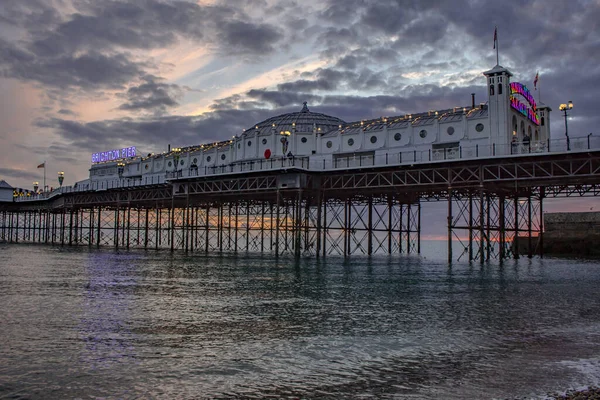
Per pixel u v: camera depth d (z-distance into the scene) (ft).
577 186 248.11
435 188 226.17
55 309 93.25
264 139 302.45
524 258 281.95
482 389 50.06
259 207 414.21
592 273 183.42
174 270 183.32
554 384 51.70
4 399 46.24
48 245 434.30
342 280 153.28
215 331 75.51
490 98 222.89
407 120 254.88
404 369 56.49
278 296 115.65
